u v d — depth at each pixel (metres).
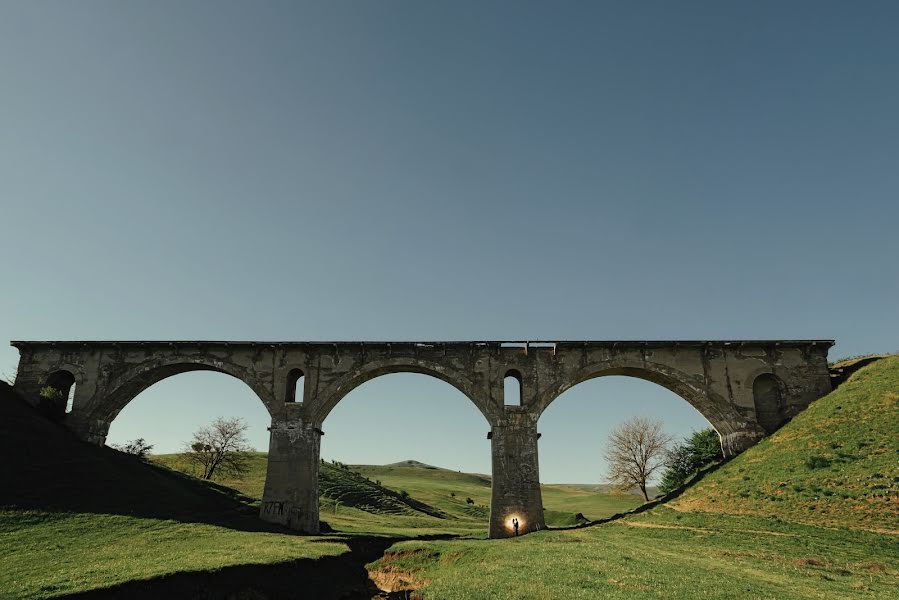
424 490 117.38
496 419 40.38
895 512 26.47
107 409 43.66
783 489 32.50
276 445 40.34
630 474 68.00
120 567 21.47
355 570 27.20
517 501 38.31
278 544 28.55
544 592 17.94
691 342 42.59
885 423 33.38
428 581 24.72
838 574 20.80
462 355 42.31
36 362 44.34
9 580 20.25
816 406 40.12
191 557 23.47
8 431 37.34
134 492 36.94
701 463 55.28
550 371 41.97
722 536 28.97
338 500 78.00
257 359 42.81
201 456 75.81
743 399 41.81
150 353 43.72
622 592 17.30
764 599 16.38
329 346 42.66
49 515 30.47
